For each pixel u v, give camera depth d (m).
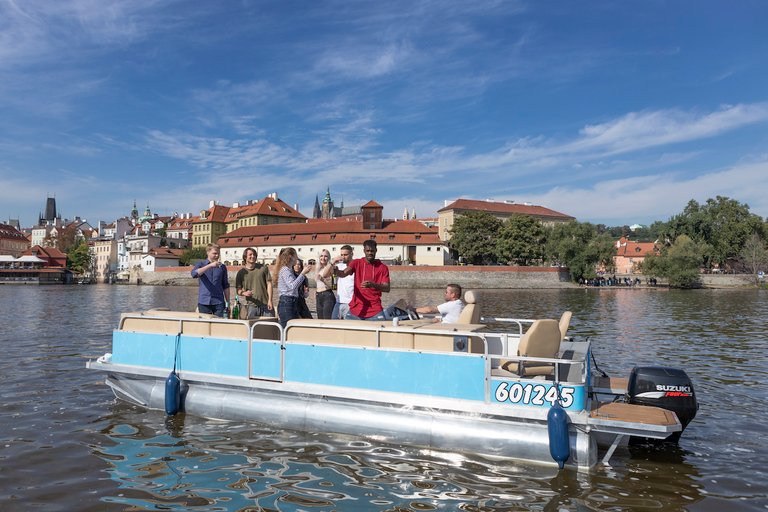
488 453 5.61
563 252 80.19
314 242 92.81
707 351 14.41
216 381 7.01
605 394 6.77
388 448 5.93
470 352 5.85
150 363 7.59
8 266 122.31
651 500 4.74
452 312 7.13
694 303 39.12
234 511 4.43
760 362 12.58
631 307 34.12
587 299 45.06
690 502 4.72
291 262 7.94
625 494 4.86
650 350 14.57
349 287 8.33
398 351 6.07
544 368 5.90
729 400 8.79
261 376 6.82
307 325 6.58
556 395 5.48
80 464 5.52
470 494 4.80
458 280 77.69
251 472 5.29
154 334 7.57
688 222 96.75
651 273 80.56
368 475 5.21
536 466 5.45
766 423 7.38
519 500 4.70
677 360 12.85
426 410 5.93
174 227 149.88
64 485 4.98
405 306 7.55
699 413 7.93
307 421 6.43
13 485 4.98
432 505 4.57
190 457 5.71
